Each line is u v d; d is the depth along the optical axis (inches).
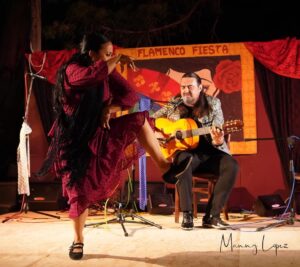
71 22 338.6
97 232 159.3
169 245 135.3
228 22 354.6
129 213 186.5
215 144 169.3
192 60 235.3
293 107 229.3
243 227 168.9
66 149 113.3
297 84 229.6
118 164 117.1
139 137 119.3
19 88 262.7
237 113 231.6
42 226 178.7
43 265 112.5
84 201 114.3
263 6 351.9
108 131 115.7
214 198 168.6
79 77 108.9
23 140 191.6
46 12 344.2
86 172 113.5
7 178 254.8
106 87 116.3
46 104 245.0
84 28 339.3
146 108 182.2
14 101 262.7
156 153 120.7
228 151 173.9
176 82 235.5
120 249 130.1
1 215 215.5
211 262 113.4
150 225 174.7
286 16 349.1
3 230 168.6
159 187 226.2
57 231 165.3
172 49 236.5
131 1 347.3
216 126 169.2
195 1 347.6
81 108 113.3
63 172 114.7
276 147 230.5
